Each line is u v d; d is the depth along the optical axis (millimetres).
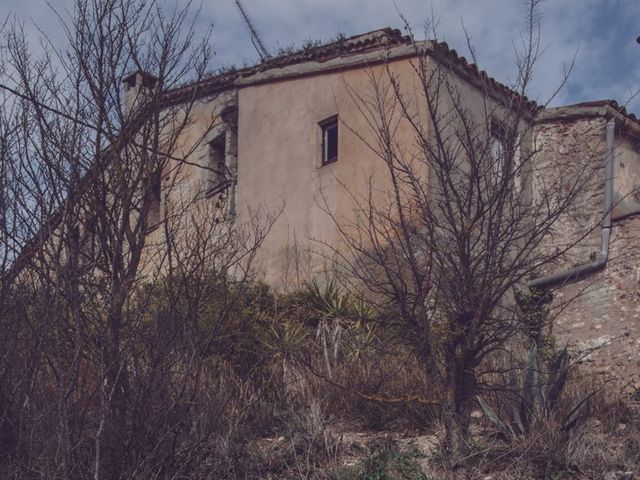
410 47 13867
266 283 14320
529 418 9695
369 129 14383
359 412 10617
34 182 8070
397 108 13805
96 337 7934
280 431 10219
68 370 7715
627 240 13195
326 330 12188
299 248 14922
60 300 7848
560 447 9195
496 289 8430
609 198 13758
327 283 13328
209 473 8867
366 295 12930
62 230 7926
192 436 8594
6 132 8172
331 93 15250
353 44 15281
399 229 10234
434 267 8852
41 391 7902
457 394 8711
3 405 7824
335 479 9016
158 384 8141
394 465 9211
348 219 13961
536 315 12961
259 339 11469
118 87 8484
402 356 10680
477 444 9250
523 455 9000
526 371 10023
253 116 16484
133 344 7980
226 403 9422
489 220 8383
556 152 14828
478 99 14250
